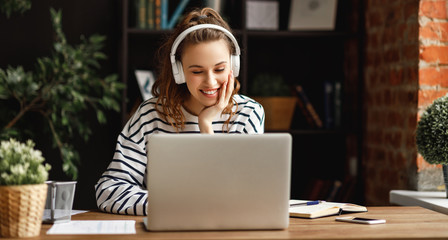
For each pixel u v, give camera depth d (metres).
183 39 1.65
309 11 3.14
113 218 1.52
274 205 1.34
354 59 3.20
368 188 3.02
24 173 1.28
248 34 2.99
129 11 3.01
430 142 2.17
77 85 2.80
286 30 3.13
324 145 3.40
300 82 3.38
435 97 2.51
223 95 1.68
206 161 1.32
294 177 3.38
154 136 1.31
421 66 2.50
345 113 3.29
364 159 3.07
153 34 2.97
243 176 1.33
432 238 1.29
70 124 2.93
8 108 2.86
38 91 2.89
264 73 3.35
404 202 2.31
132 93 3.12
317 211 1.57
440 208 2.02
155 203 1.32
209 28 1.63
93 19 3.25
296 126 3.25
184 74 1.68
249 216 1.34
